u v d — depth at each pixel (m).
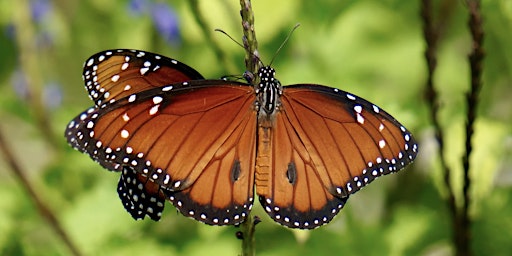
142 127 0.85
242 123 0.86
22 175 0.93
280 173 0.86
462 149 0.94
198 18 0.93
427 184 0.97
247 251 0.86
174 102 0.85
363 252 0.95
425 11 0.90
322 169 0.86
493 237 0.95
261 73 0.86
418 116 0.95
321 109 0.86
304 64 0.97
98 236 0.95
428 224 0.96
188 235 0.95
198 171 0.85
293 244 0.95
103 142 0.85
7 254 0.96
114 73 0.86
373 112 0.86
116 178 0.96
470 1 0.89
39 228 0.96
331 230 0.95
